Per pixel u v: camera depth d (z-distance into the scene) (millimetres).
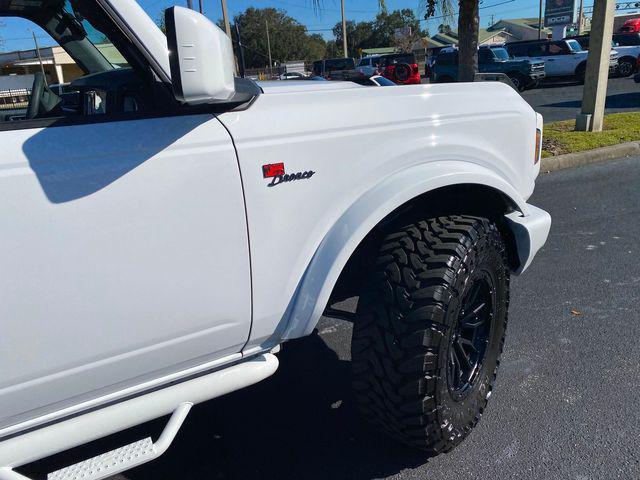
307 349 3311
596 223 5270
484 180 2275
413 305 1988
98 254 1512
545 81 22938
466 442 2453
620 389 2758
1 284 1390
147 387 1745
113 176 1515
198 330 1751
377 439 2510
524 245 2576
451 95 2371
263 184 1776
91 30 2283
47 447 1583
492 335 2496
